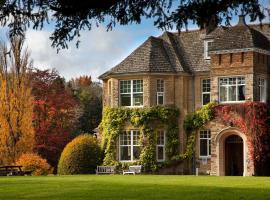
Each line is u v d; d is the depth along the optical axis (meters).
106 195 18.00
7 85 49.53
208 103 41.97
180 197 17.31
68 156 42.72
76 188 20.73
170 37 47.09
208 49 43.38
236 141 41.44
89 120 66.50
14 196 18.30
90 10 10.62
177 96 43.72
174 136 43.12
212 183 23.84
